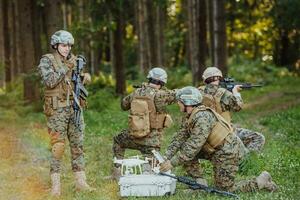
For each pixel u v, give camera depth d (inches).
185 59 3356.3
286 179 665.6
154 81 668.1
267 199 566.3
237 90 685.3
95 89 1720.0
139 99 665.0
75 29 1581.0
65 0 1910.7
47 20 1450.5
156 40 2536.9
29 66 1619.1
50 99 634.2
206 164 736.3
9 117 1299.2
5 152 895.1
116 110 1450.5
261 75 2775.6
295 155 796.0
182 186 652.1
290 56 3102.9
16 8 2073.1
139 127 652.7
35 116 1360.7
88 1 1710.1
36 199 623.8
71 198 620.4
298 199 571.8
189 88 593.9
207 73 688.4
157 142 667.4
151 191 600.1
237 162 597.3
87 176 724.7
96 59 2507.4
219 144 586.9
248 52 3459.6
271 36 3120.1
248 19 2945.4
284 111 1365.7
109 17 1689.2
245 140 761.0
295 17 2015.3
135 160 614.5
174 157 588.7
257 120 1274.6
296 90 2128.4
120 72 1847.9
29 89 1557.6
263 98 1884.8
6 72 2119.8
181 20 3336.6
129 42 3312.0
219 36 1886.1
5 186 680.4
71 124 649.6
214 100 674.2
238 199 570.3
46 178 724.7
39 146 952.3
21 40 1830.7
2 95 1654.8
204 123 577.9
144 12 2330.2
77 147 653.9
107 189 649.6
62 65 632.4
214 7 1898.4
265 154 789.2
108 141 1007.6
